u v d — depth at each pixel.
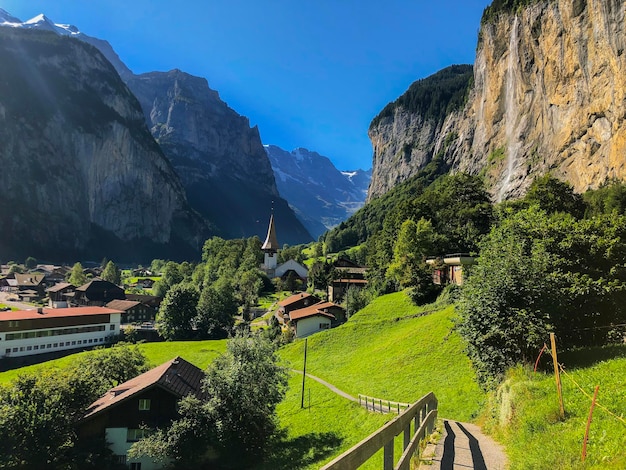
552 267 24.00
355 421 33.34
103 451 34.22
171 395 35.62
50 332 79.25
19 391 34.75
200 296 100.88
